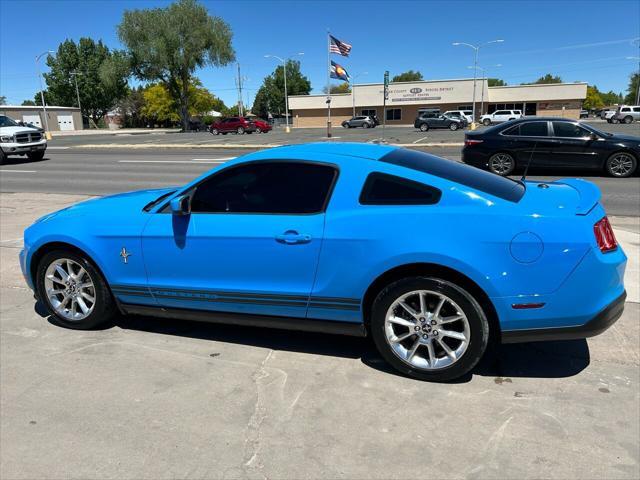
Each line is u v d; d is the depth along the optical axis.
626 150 12.73
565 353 3.72
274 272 3.49
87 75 89.44
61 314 4.23
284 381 3.40
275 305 3.56
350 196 3.33
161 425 2.93
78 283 4.16
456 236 3.09
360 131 48.09
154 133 59.78
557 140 13.03
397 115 68.62
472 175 3.55
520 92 64.44
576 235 3.00
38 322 4.40
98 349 3.89
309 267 3.40
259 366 3.61
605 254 3.09
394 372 3.49
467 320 3.16
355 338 4.04
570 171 14.05
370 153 3.57
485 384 3.32
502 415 2.97
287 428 2.88
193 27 62.34
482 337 3.16
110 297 4.10
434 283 3.17
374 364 3.61
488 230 3.06
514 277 3.05
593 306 3.06
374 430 2.86
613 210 9.23
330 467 2.57
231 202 3.63
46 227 4.11
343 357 3.72
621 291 3.23
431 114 49.53
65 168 18.08
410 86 66.81
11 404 3.15
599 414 2.97
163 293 3.84
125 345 3.95
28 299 4.96
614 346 3.81
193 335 4.13
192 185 3.74
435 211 3.15
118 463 2.61
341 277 3.33
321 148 3.65
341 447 2.72
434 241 3.11
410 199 3.24
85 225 3.98
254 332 4.18
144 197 4.14
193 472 2.54
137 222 3.84
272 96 115.12
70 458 2.65
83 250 3.98
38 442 2.79
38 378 3.45
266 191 3.55
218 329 4.24
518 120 13.45
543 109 64.50
